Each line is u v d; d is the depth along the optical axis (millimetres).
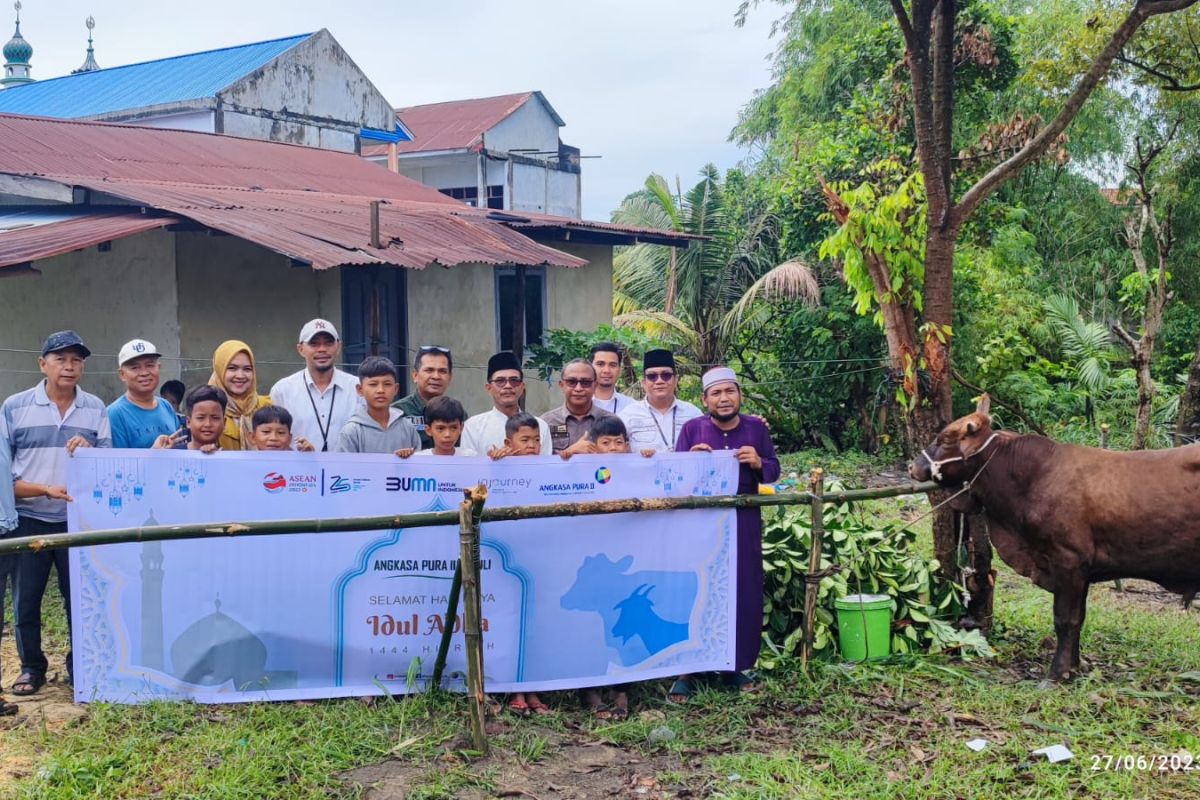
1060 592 6168
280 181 14211
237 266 10844
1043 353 18688
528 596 5734
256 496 5551
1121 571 6074
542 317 15719
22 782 4637
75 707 5527
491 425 6438
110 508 5488
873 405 15492
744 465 6070
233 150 15234
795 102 23547
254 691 5582
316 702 5605
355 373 12250
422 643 5680
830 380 15781
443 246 11273
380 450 6199
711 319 17859
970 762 5086
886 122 14984
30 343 9695
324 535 5598
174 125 20000
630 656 5871
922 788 4848
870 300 7352
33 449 5863
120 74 22500
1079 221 22234
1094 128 20734
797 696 5953
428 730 5332
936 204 7062
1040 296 19312
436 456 5660
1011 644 6918
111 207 10555
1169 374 20625
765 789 4789
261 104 20438
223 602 5559
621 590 5852
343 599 5629
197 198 10922
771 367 16953
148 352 6281
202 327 10484
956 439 6387
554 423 6688
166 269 10234
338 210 12094
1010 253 18578
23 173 10812
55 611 7293
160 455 5504
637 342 14320
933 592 7086
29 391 5953
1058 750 5137
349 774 4891
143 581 5512
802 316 15898
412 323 13164
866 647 6449
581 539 5785
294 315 11500
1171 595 8453
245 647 5574
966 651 6652
